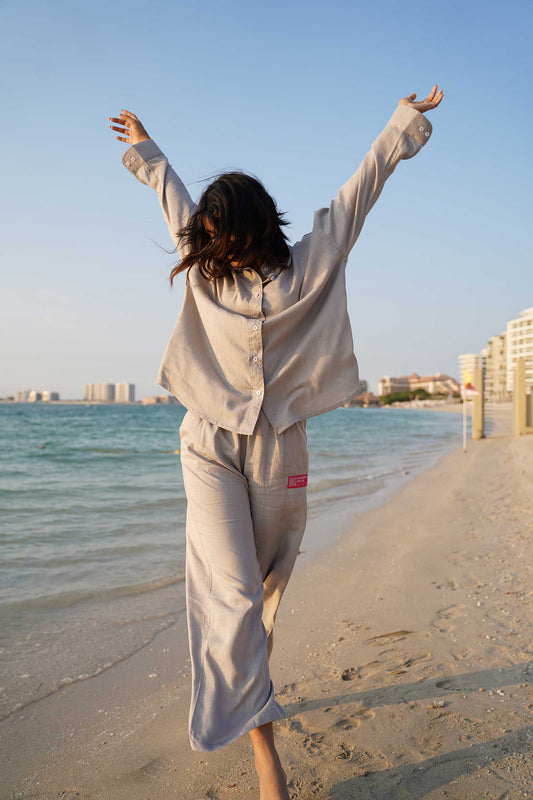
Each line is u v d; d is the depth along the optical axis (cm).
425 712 225
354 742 207
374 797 177
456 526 611
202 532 171
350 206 191
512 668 262
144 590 412
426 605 361
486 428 3441
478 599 365
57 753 213
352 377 187
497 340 13638
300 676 268
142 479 1023
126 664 295
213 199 177
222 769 197
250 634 161
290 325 181
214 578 169
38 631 336
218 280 187
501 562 450
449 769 188
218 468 176
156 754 210
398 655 285
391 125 198
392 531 608
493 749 198
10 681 273
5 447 1850
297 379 183
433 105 204
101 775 197
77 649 312
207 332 187
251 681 159
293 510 184
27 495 826
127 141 238
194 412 182
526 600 356
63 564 471
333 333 185
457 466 1286
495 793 176
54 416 6041
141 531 596
